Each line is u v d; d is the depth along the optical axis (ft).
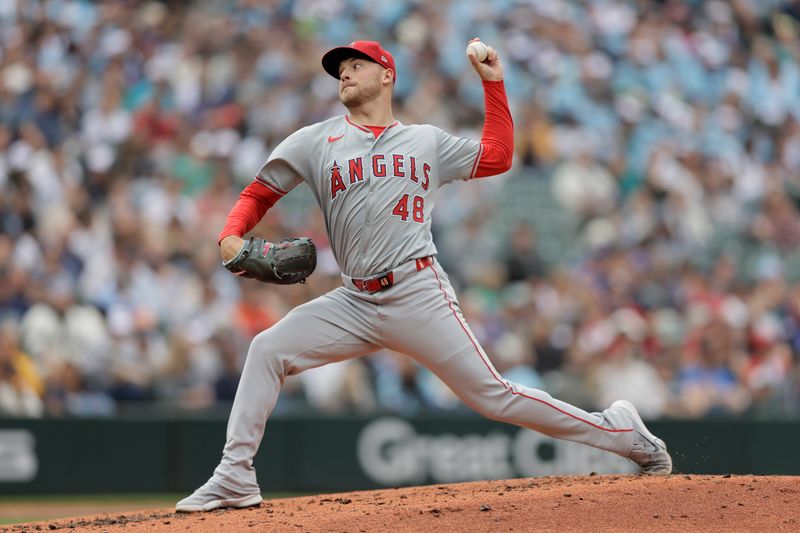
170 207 144.15
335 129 56.75
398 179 55.47
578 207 164.96
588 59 189.16
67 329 120.67
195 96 164.45
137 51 168.45
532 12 192.13
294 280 56.95
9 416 103.91
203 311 130.31
